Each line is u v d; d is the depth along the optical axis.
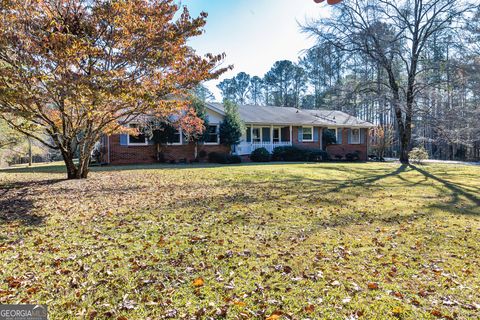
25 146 19.67
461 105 16.66
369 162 21.88
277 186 9.28
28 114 7.00
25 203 6.59
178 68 7.94
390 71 17.55
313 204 6.85
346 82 18.20
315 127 24.05
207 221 5.25
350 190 9.02
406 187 9.95
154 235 4.46
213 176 11.27
